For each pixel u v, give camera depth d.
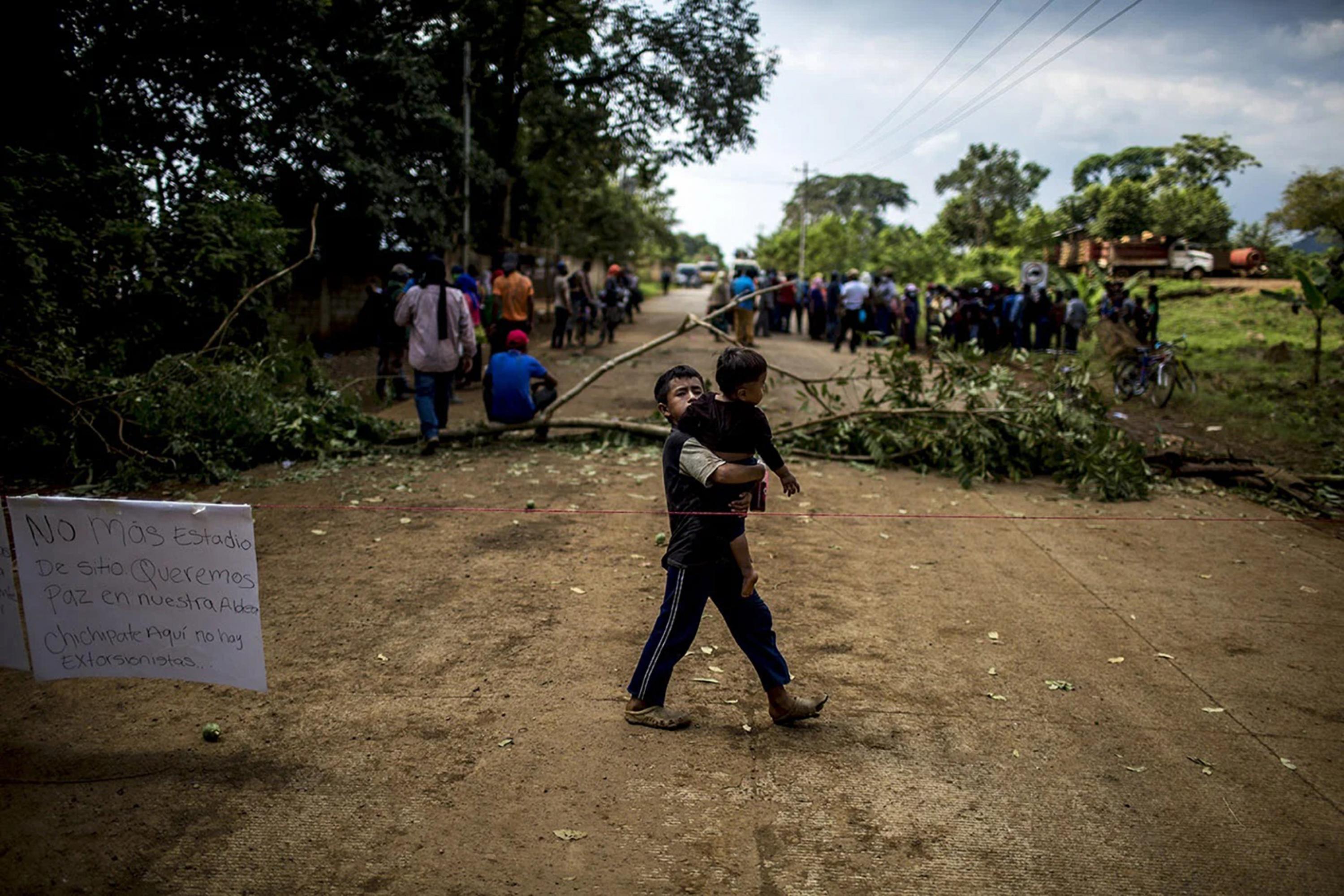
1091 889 2.90
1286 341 20.33
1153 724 4.02
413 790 3.36
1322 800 3.44
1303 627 5.20
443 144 19.03
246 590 3.45
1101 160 72.56
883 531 6.91
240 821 3.16
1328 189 18.31
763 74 25.12
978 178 69.81
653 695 3.84
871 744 3.77
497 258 23.36
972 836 3.16
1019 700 4.21
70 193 8.94
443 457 8.72
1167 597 5.66
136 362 9.63
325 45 16.12
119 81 12.13
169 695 4.07
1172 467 8.98
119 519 3.45
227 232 10.11
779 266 66.50
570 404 12.18
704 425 3.66
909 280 41.44
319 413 8.86
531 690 4.16
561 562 5.89
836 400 9.39
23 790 3.31
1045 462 8.70
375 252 20.44
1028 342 19.41
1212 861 3.05
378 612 5.02
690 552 3.67
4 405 7.83
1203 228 46.66
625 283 27.98
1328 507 8.00
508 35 23.38
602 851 3.03
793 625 5.04
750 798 3.36
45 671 3.59
